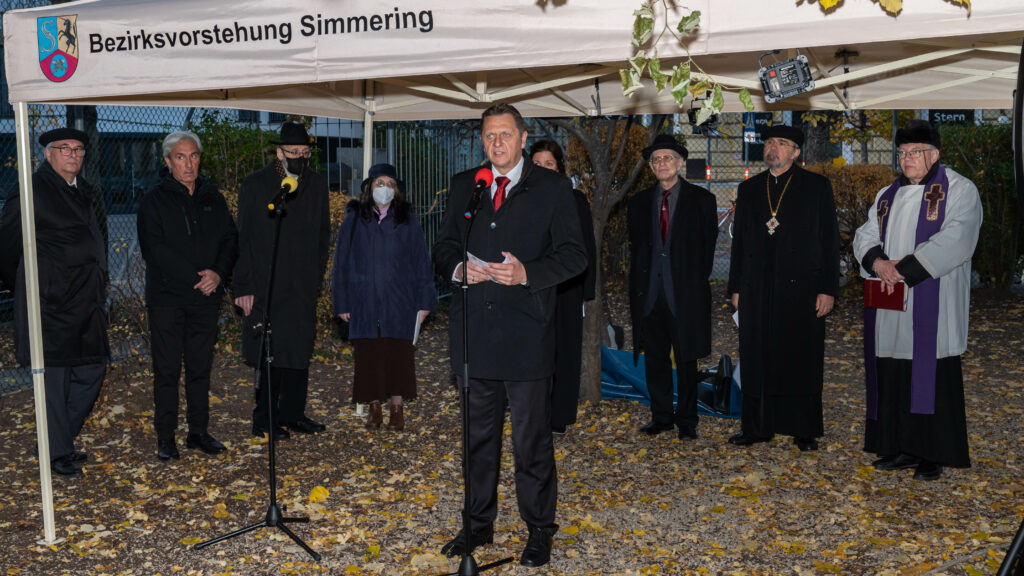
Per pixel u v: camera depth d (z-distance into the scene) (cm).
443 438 635
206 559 427
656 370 631
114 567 420
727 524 466
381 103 734
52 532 447
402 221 632
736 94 655
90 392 562
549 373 395
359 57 377
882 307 533
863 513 479
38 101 432
